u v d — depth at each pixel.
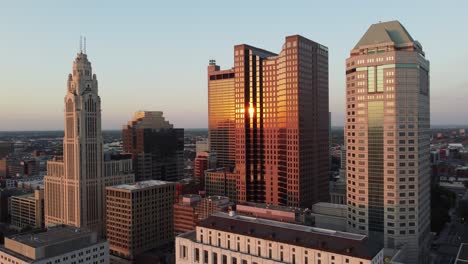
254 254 181.50
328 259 161.88
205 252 196.88
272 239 176.25
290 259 171.25
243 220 199.38
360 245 160.12
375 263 157.75
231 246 189.50
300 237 173.62
